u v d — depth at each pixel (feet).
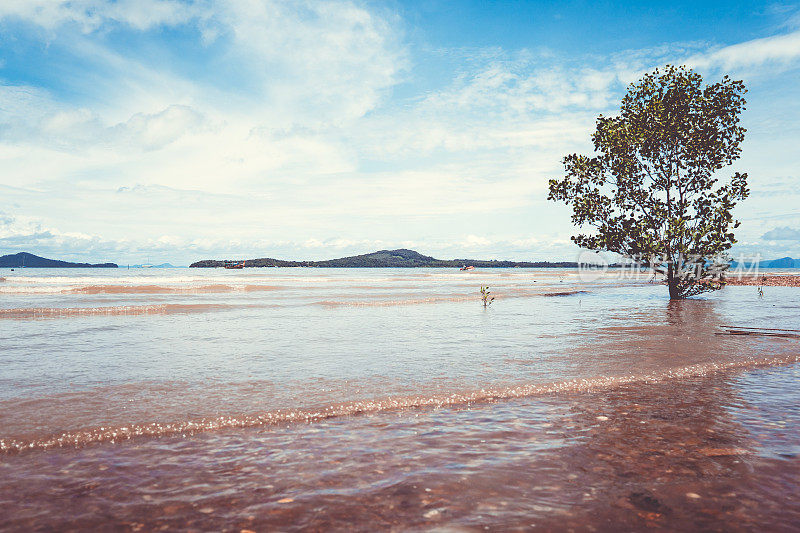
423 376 23.65
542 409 18.35
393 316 53.93
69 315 53.42
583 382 22.39
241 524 9.78
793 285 135.74
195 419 16.79
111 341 35.35
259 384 21.99
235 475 12.26
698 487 11.58
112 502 10.77
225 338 37.04
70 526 9.69
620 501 10.85
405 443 14.62
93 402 18.89
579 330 41.63
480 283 152.46
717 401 19.48
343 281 159.12
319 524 9.78
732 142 73.26
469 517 10.09
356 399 19.42
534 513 10.26
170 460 13.26
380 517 10.07
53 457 13.44
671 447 14.33
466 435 15.37
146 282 133.18
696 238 73.67
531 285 137.90
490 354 29.89
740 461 13.21
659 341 34.99
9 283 124.26
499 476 12.20
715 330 41.27
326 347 32.81
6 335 38.06
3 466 12.76
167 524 9.79
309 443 14.62
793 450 14.10
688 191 77.15
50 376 23.63
